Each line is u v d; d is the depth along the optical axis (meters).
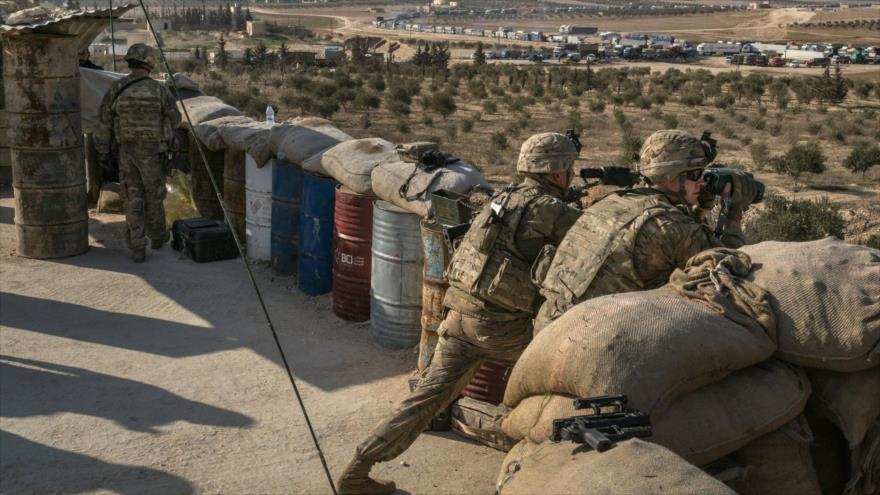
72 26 7.89
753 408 2.61
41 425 5.01
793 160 27.38
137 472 4.50
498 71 82.06
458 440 4.83
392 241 5.82
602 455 2.18
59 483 4.39
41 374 5.71
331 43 151.25
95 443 4.81
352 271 6.49
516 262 3.70
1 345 6.18
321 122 7.48
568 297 3.17
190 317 6.77
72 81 8.08
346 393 5.43
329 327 6.49
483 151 31.89
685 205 3.35
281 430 4.97
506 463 2.88
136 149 7.97
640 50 122.75
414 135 37.97
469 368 3.98
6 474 4.47
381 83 59.22
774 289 2.72
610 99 56.59
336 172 6.47
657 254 3.07
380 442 3.93
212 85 50.12
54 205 8.10
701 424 2.55
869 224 18.81
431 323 5.11
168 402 5.32
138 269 7.93
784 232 16.97
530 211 3.68
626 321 2.63
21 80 7.85
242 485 4.38
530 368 2.83
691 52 129.75
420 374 5.24
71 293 7.30
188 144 8.95
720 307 2.69
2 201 10.38
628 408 2.43
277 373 5.73
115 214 9.88
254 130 7.88
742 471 2.60
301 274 7.23
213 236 8.09
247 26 132.12
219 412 5.19
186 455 4.68
